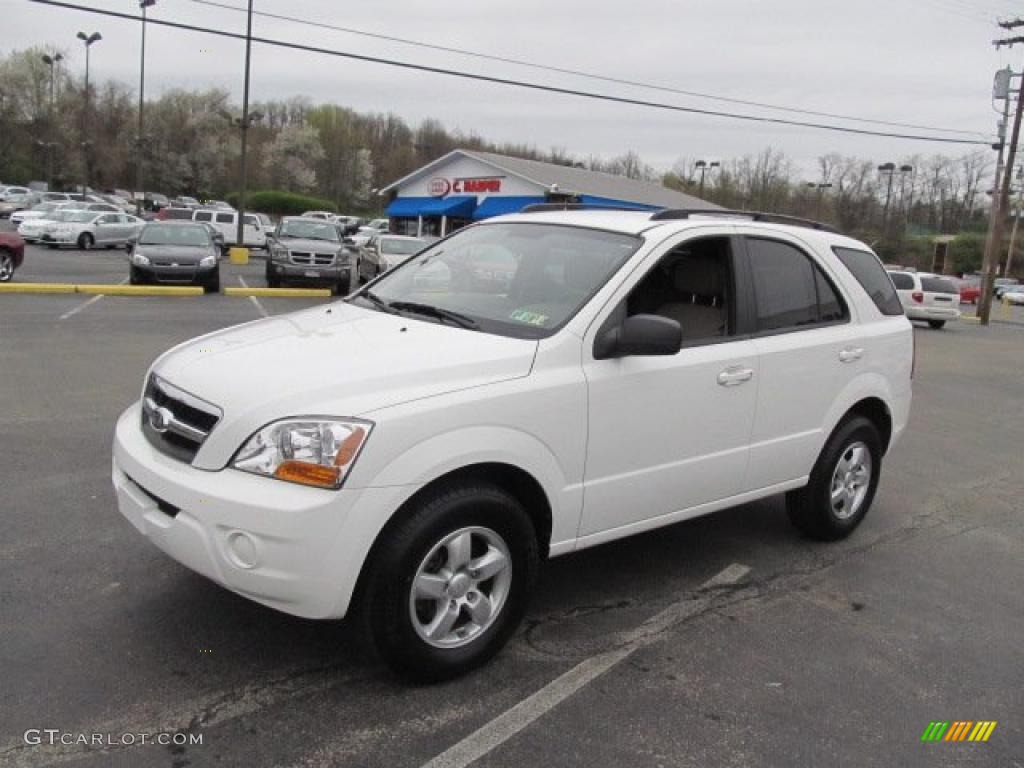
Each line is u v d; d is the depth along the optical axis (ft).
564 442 11.56
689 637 12.80
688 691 11.25
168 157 276.00
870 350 16.81
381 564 10.09
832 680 11.82
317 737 9.70
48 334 37.50
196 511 9.83
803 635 13.15
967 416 34.86
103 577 13.26
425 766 9.32
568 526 11.96
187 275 61.72
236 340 12.08
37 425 21.95
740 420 14.14
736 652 12.43
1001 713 11.27
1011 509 21.12
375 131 354.13
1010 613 14.60
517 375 11.20
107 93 278.46
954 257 253.24
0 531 14.83
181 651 11.29
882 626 13.70
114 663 10.91
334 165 320.09
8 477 17.69
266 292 65.16
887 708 11.20
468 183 127.44
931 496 21.86
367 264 81.30
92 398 25.38
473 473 10.96
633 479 12.60
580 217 14.66
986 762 10.16
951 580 15.94
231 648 11.45
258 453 9.77
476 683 11.05
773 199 262.67
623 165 293.23
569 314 12.15
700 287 14.60
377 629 10.23
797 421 15.34
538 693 10.91
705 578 15.10
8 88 248.32
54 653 11.03
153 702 10.16
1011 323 119.03
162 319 45.44
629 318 11.91
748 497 14.87
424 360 10.84
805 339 15.37
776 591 14.76
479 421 10.60
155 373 11.69
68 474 18.10
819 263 16.21
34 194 195.00
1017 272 249.34
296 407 9.85
